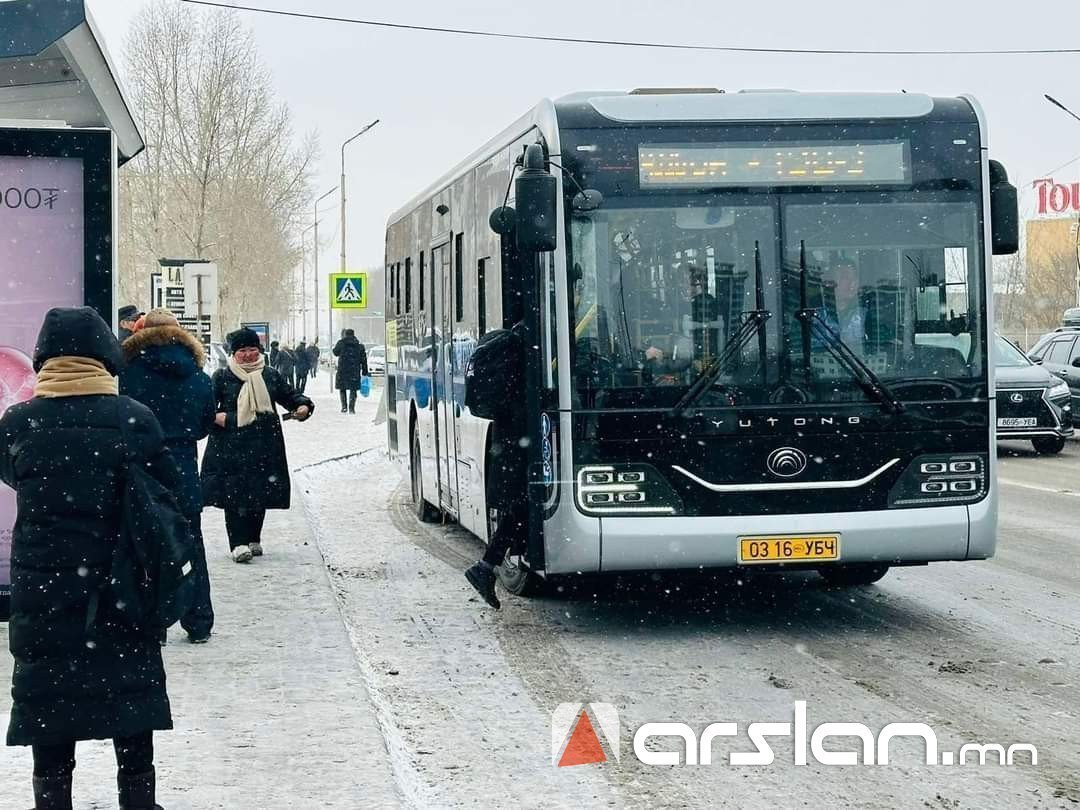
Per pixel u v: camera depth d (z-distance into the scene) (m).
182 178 57.28
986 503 9.34
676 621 10.12
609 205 9.20
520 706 7.71
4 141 9.01
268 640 9.05
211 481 12.19
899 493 9.25
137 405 5.15
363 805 5.67
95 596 4.96
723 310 9.19
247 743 6.60
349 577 12.16
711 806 5.98
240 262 60.59
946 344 9.33
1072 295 78.31
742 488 9.12
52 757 5.15
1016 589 11.23
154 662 5.12
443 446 13.74
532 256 9.36
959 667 8.51
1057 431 23.77
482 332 11.53
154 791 5.28
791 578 11.98
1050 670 8.41
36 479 5.00
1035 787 6.19
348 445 28.22
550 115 9.27
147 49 57.00
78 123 11.02
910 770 6.46
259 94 59.38
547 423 9.23
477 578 9.89
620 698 7.88
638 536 9.05
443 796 6.10
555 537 9.18
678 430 9.11
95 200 9.09
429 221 14.52
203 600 8.98
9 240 9.05
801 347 9.20
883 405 9.22
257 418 12.21
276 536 14.09
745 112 9.33
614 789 6.21
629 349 9.13
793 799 6.07
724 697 7.88
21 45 8.08
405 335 16.61
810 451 9.18
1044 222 85.94
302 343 51.91
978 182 9.44
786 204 9.27
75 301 9.11
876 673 8.39
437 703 7.79
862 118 9.38
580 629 9.86
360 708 7.29
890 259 9.30
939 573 12.07
